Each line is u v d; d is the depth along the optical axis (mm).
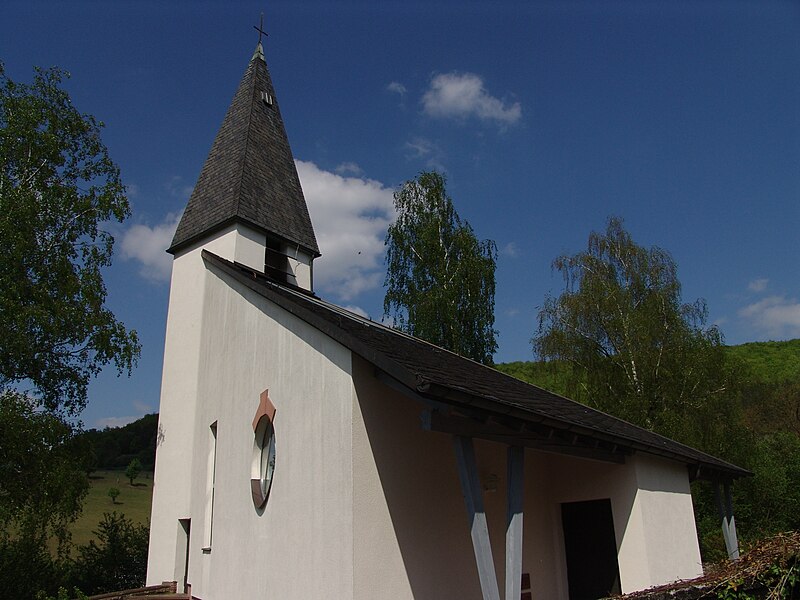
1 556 13836
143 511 30438
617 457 9570
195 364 12367
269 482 8656
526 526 10180
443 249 23234
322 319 7594
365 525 6840
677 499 10914
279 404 8555
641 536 9383
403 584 7059
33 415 12430
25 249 12367
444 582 7602
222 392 10523
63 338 13180
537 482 10703
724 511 13508
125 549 16219
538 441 7441
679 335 23016
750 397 24984
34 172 13414
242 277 10539
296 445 7949
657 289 24281
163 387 12992
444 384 5402
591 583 10391
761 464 21875
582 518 10844
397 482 7363
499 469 9398
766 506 21250
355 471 6906
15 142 13047
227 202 14367
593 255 25891
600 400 23438
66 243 13500
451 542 7875
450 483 8125
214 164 15906
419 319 22141
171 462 12109
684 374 22203
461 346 21922
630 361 23438
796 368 48000
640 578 9227
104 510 30016
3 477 12008
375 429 7273
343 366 7371
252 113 16312
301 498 7613
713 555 17578
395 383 6902
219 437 10180
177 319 13453
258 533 8359
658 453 9844
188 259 14188
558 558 10570
